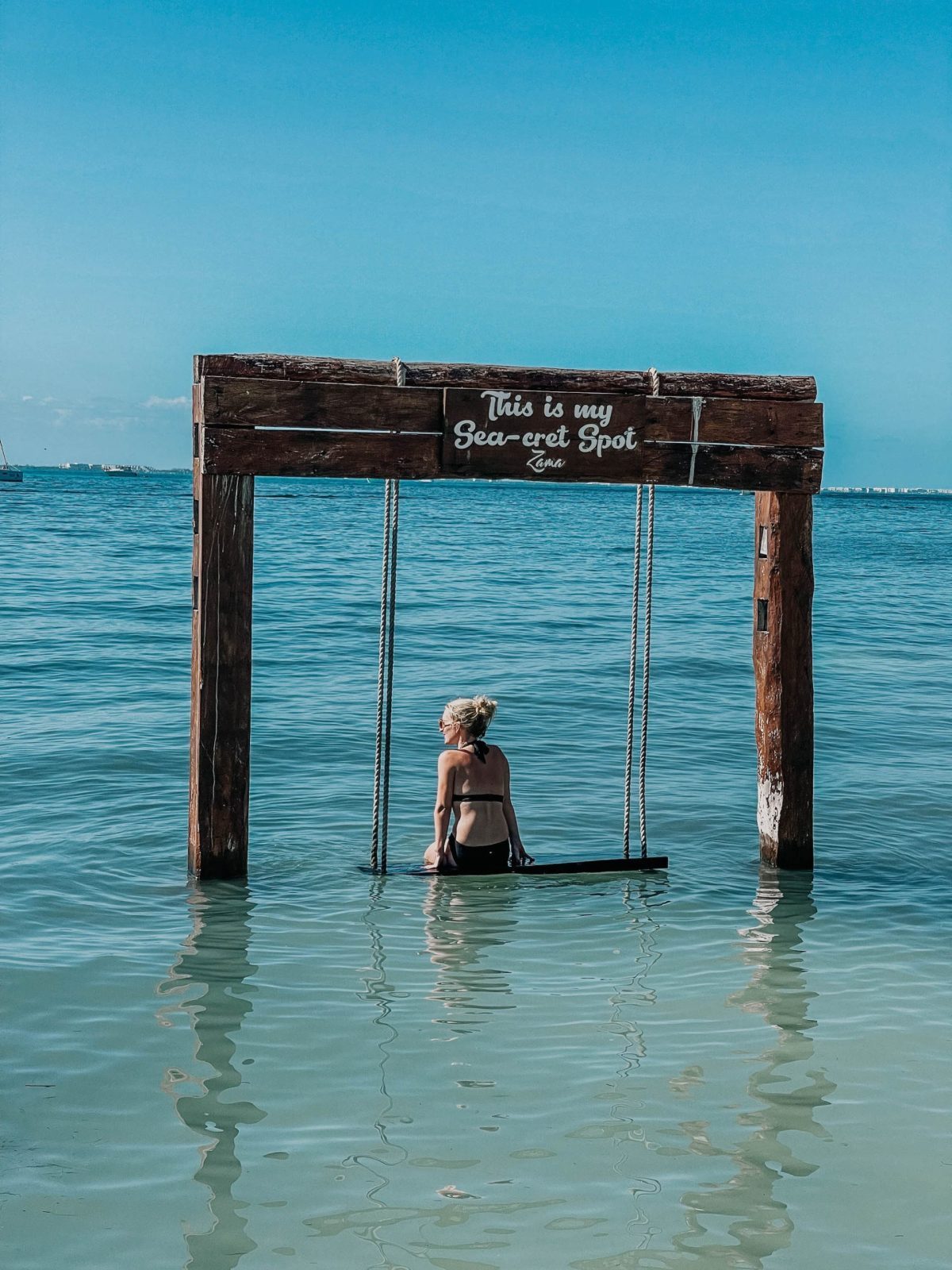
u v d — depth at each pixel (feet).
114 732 39.40
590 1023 18.51
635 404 25.96
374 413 24.99
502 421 25.44
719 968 20.99
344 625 68.39
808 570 26.99
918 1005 19.42
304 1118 15.42
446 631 66.69
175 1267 12.35
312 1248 12.69
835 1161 14.51
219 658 25.04
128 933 22.26
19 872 25.70
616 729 42.19
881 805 32.96
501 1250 12.69
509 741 40.09
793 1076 16.72
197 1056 17.13
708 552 138.51
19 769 34.42
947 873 27.22
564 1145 14.82
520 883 25.88
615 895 25.18
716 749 39.58
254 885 25.23
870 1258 12.62
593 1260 12.51
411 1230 13.01
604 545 147.13
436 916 23.58
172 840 28.32
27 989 19.47
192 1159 14.40
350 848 28.12
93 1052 17.24
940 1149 14.80
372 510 243.19
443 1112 15.61
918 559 145.59
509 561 118.11
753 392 26.40
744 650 61.46
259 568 102.99
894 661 60.59
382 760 36.58
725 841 29.55
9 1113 15.43
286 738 39.19
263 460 24.58
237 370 24.39
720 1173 14.21
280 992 19.57
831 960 21.49
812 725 27.27
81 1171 14.11
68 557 108.99
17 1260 12.44
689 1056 17.33
